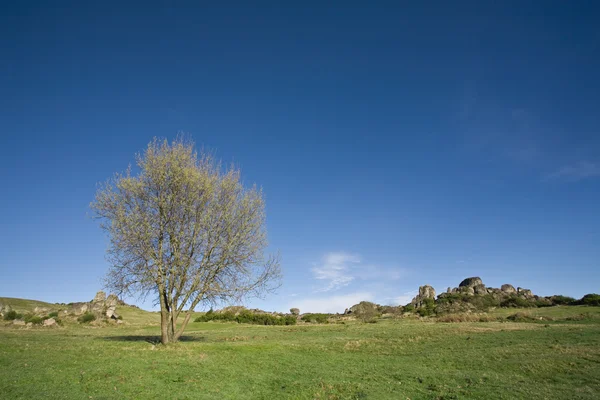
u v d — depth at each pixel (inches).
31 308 3422.7
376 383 890.1
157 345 1290.6
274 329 2554.1
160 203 1321.4
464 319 2741.1
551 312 3198.8
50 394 635.5
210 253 1390.3
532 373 997.8
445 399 770.2
